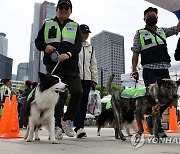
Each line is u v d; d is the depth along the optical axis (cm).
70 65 483
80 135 545
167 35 566
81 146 360
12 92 1044
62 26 497
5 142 416
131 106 489
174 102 478
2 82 1012
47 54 484
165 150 322
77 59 496
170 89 437
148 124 601
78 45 485
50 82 405
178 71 973
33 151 304
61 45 480
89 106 888
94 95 896
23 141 435
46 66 488
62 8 490
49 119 412
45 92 403
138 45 552
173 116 896
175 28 565
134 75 564
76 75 491
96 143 408
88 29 625
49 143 399
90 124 1895
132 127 614
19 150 312
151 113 459
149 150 321
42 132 773
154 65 531
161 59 531
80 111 568
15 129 539
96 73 645
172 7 645
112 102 531
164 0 625
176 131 870
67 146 357
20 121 976
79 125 561
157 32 547
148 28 552
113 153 292
